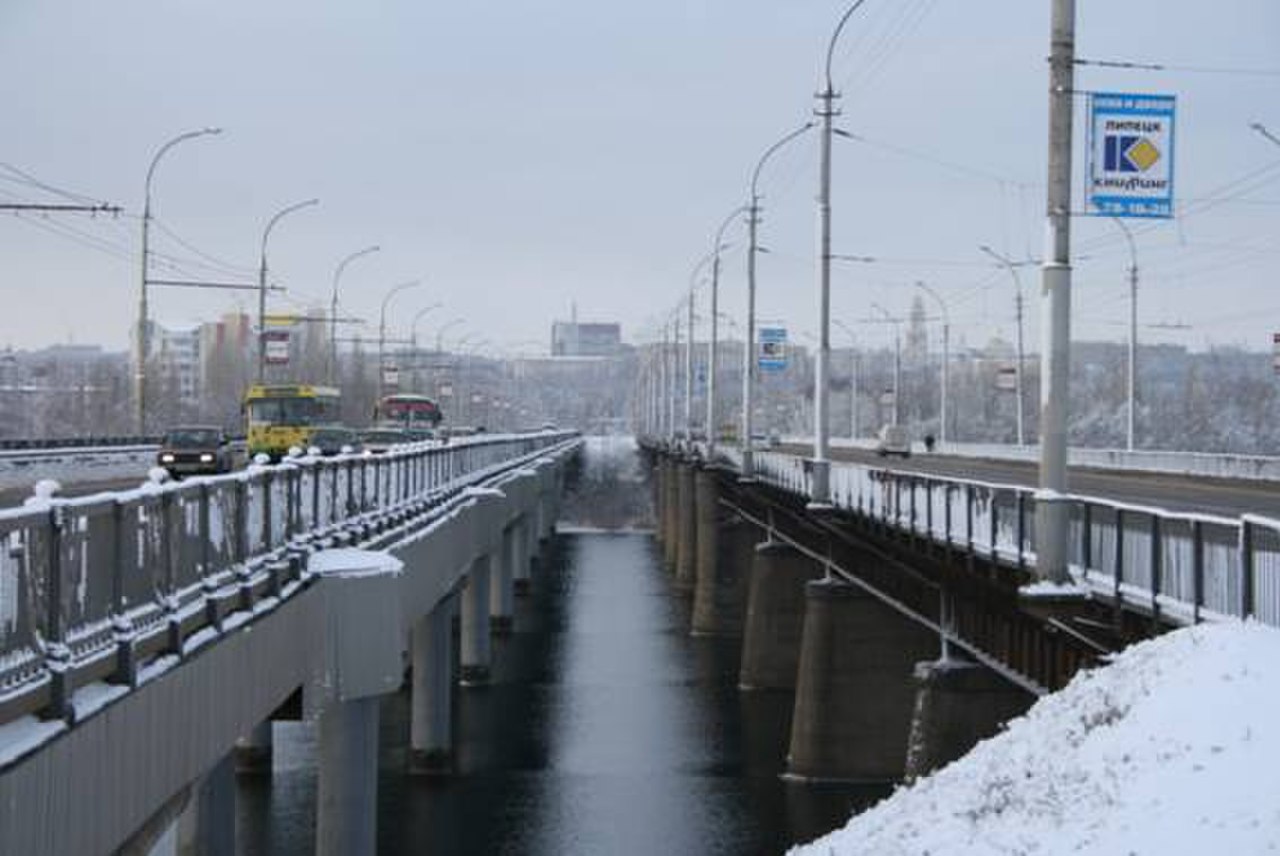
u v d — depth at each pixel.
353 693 24.64
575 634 90.81
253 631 19.62
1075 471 80.94
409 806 48.84
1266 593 20.64
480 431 136.62
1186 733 18.48
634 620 97.81
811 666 54.75
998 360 185.62
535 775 53.50
